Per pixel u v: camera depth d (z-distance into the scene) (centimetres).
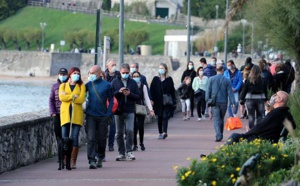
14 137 3991
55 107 4003
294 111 4306
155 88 5331
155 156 4491
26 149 4144
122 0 6644
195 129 6319
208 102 5284
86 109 3947
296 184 2312
